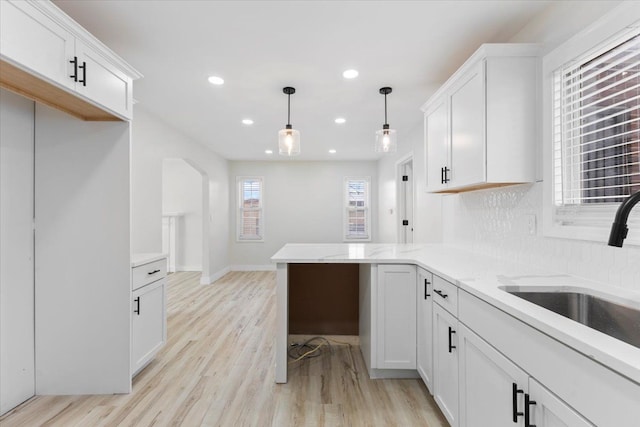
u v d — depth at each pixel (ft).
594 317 4.59
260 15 6.31
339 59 8.12
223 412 6.44
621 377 2.43
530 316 3.41
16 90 5.40
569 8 5.52
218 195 20.58
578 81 5.38
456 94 7.36
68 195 7.07
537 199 6.24
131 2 5.92
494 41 7.28
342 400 6.88
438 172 8.50
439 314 6.13
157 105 11.40
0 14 4.27
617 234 3.36
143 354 7.87
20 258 6.71
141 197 11.60
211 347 9.66
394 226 18.16
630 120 4.54
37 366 7.02
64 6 6.02
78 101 5.98
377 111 12.13
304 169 23.09
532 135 6.21
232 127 14.33
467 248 9.28
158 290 8.61
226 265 22.24
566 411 2.97
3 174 6.36
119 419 6.21
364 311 8.78
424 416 6.34
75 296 7.08
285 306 7.60
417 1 5.90
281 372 7.57
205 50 7.67
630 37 4.51
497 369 4.19
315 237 23.13
